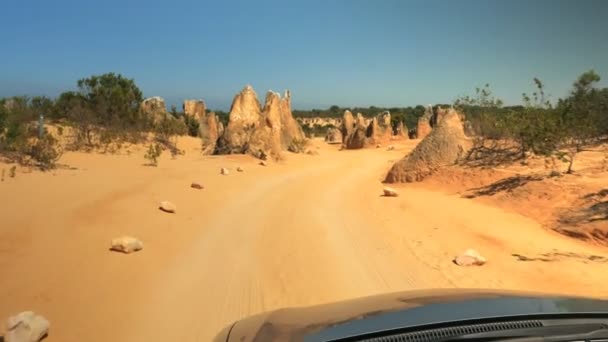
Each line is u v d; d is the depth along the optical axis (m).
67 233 9.76
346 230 12.02
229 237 10.86
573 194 15.07
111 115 31.88
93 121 28.95
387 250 10.25
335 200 16.75
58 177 16.11
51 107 33.28
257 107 33.31
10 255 8.20
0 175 15.13
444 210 15.17
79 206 11.97
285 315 3.51
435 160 22.03
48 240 9.20
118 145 27.11
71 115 28.80
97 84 33.03
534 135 19.58
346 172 27.50
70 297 6.85
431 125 61.28
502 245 11.00
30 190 13.32
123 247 9.00
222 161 27.45
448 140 22.52
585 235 12.11
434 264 9.31
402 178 22.36
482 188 18.56
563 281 8.52
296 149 39.50
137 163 22.83
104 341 5.72
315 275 8.45
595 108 23.58
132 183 16.44
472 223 13.30
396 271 8.82
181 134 38.84
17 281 7.16
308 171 26.97
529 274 8.90
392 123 66.06
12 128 18.52
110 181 16.41
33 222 10.16
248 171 24.12
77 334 5.82
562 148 22.61
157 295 7.23
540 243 11.38
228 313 6.68
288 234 11.34
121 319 6.34
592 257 10.27
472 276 8.64
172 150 31.22
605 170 17.50
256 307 6.93
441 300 3.10
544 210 14.67
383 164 33.56
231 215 13.23
